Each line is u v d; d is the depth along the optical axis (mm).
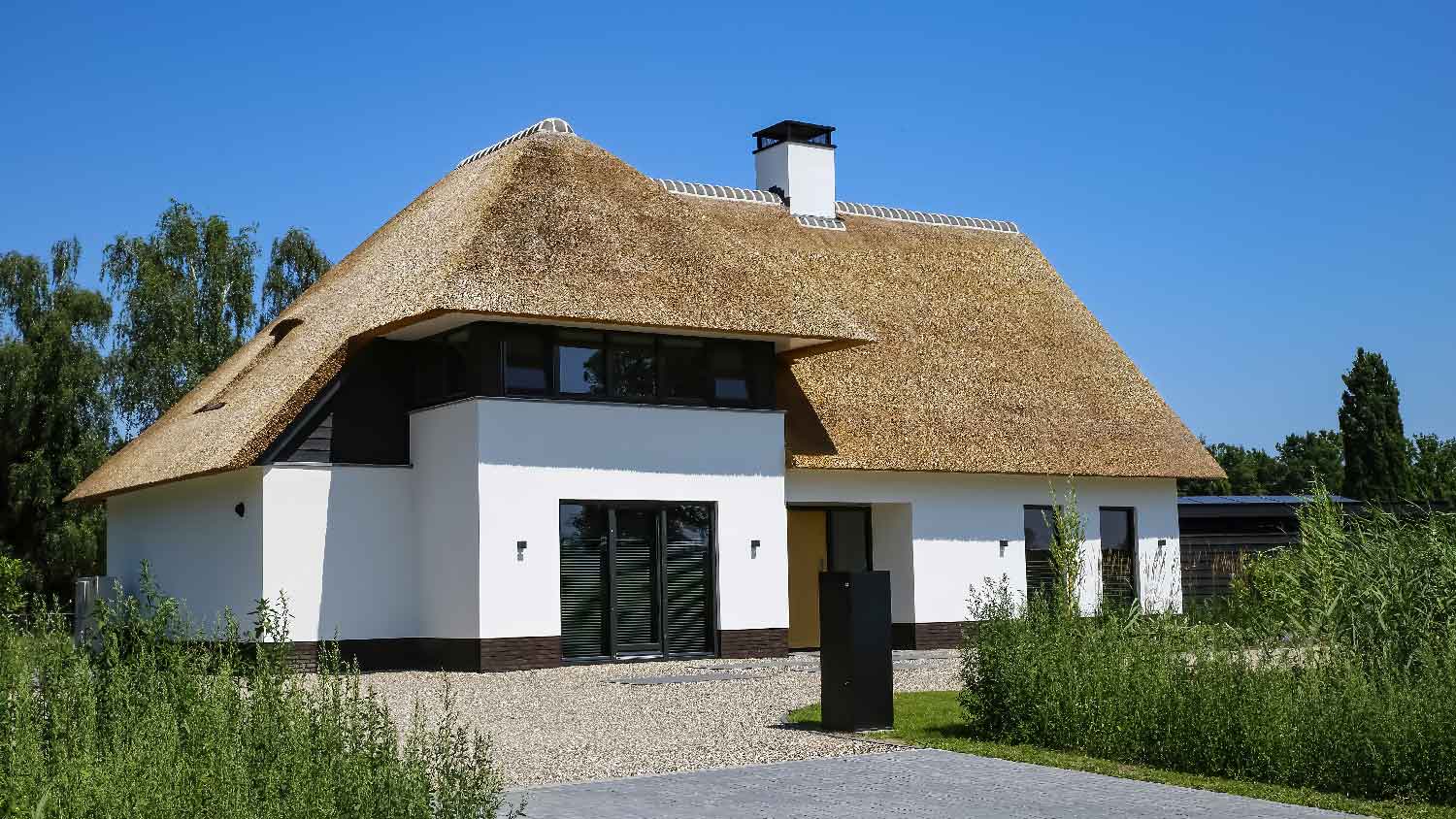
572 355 22438
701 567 23562
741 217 29078
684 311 22266
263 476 21781
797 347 25250
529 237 21953
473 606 21344
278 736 8266
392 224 27172
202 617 23750
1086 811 9789
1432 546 13438
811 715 14789
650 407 23016
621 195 23734
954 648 26391
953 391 27250
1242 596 17234
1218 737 11391
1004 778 11094
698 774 11422
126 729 8523
